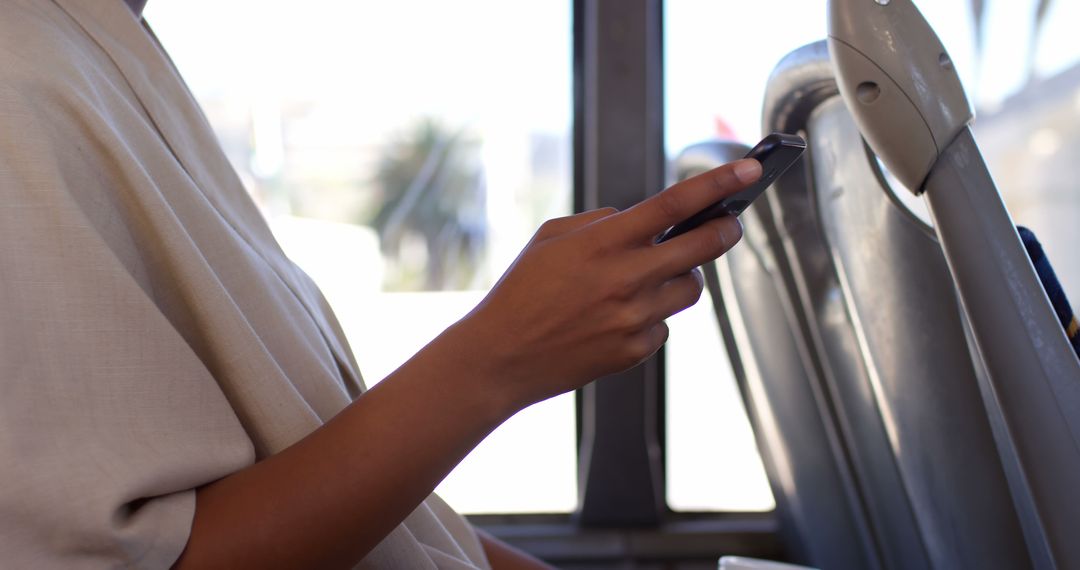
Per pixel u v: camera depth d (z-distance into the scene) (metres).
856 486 1.12
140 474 0.45
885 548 1.05
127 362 0.47
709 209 0.47
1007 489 0.79
